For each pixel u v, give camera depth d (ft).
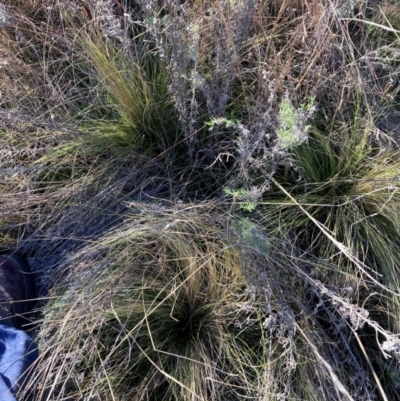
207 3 5.54
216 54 5.24
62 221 5.39
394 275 5.00
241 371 4.83
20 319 5.22
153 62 5.71
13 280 5.28
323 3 5.40
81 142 5.38
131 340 4.97
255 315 5.02
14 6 5.65
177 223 4.86
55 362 4.53
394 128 5.61
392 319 5.09
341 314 4.61
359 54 5.47
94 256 5.07
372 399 4.80
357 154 5.39
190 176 5.62
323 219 5.40
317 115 5.57
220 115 5.28
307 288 5.01
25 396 4.53
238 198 4.86
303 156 5.40
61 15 5.45
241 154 4.82
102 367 4.44
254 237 4.20
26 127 5.33
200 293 5.07
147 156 5.68
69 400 4.82
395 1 6.05
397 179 5.09
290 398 4.54
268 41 5.32
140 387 4.85
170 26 4.73
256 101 5.19
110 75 5.27
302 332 4.44
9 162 5.39
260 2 5.41
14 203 5.30
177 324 5.18
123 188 5.59
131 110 5.47
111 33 4.88
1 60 5.41
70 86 5.79
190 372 4.78
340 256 5.01
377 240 5.16
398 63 6.07
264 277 4.42
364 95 5.05
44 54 5.64
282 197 5.43
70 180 5.48
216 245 4.83
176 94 4.97
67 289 5.19
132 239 5.00
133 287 4.95
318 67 5.21
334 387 4.65
